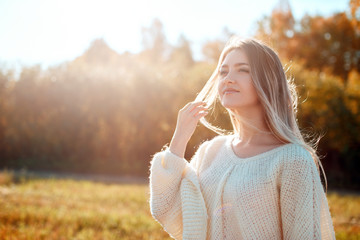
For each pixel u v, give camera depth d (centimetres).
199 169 208
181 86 1730
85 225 618
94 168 1706
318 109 1616
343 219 750
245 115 186
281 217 164
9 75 1902
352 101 1664
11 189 983
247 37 188
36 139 1845
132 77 1795
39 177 1345
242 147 190
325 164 1691
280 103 177
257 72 176
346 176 1598
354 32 3019
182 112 202
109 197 934
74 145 1852
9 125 1877
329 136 1619
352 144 1608
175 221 191
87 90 1833
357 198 1131
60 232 559
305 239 154
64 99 1852
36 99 1873
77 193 975
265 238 165
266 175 167
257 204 166
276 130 171
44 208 715
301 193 157
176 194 194
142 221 647
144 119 1778
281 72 180
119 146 1814
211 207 187
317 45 3206
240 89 179
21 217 632
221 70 190
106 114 1817
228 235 174
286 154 165
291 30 3222
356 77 2222
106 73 1852
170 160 193
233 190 174
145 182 1408
